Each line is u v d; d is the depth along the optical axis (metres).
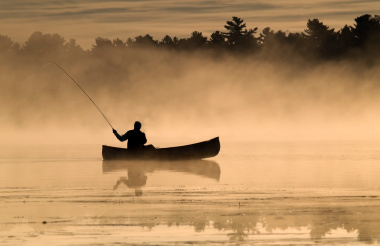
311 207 40.91
